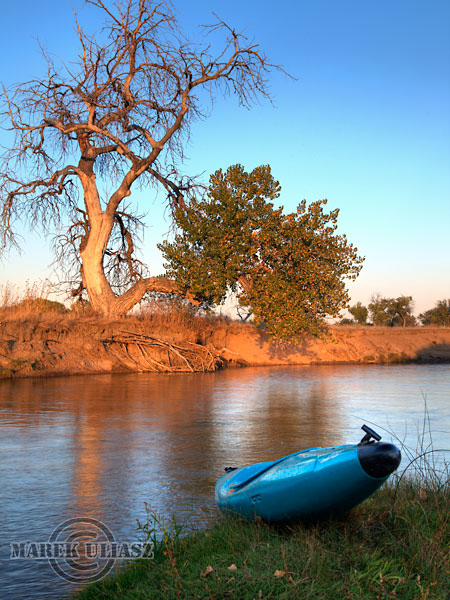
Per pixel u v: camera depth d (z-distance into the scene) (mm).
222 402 18922
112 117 33156
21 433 12789
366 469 5152
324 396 21047
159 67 32500
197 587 4602
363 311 73562
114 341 32781
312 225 31859
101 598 4824
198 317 38938
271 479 5867
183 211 32875
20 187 33531
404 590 4504
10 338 28844
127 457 10547
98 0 31391
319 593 4406
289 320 30828
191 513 7273
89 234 34719
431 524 5820
